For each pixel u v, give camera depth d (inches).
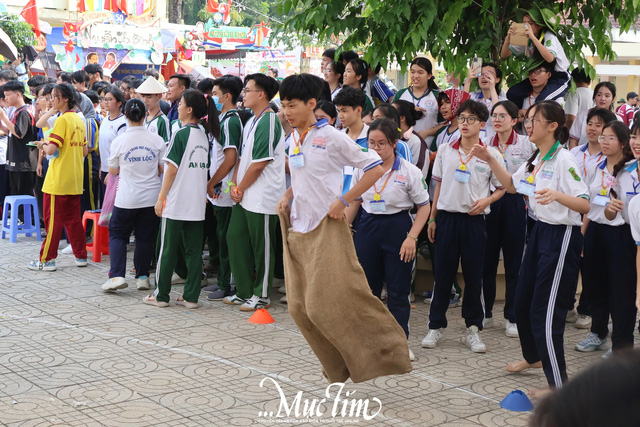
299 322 166.9
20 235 393.7
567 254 174.6
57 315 243.3
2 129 407.8
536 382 191.8
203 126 260.5
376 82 313.4
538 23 269.9
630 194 196.2
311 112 164.7
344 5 284.7
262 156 247.4
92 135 358.0
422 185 200.4
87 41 901.2
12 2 925.2
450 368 202.5
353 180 203.8
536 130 177.6
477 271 216.2
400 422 163.6
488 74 270.4
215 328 234.2
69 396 172.9
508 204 234.2
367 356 166.9
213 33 1045.8
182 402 171.0
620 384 31.4
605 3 299.4
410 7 269.0
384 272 209.2
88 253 347.3
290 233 166.2
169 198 251.6
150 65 1034.7
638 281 180.9
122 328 230.7
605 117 219.9
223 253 272.4
